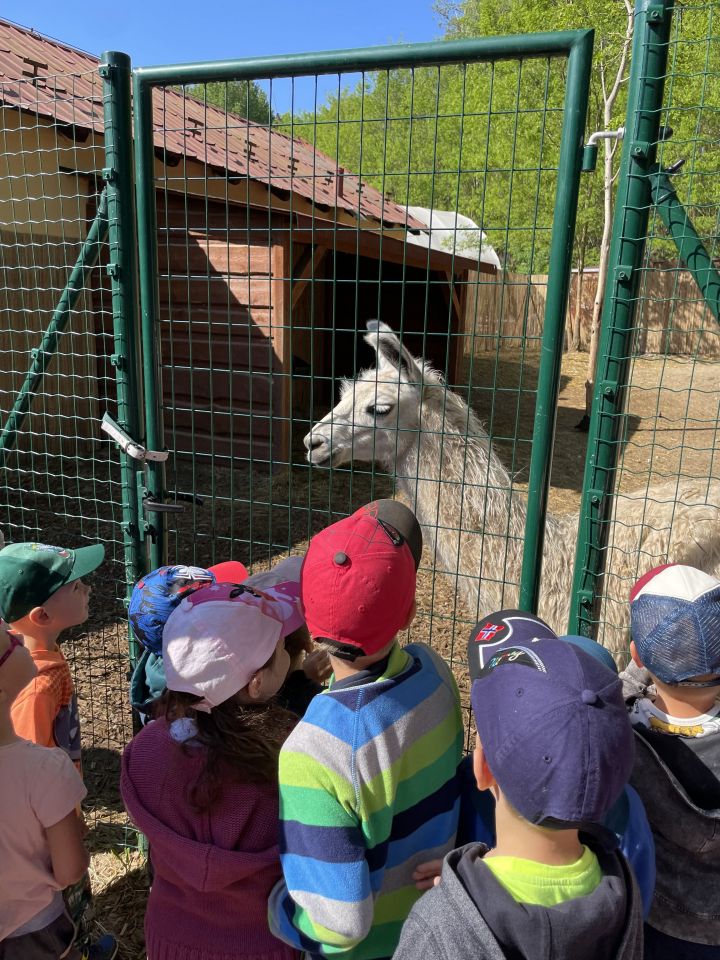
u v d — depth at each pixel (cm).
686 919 153
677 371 1315
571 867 112
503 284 196
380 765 134
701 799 149
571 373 1867
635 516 363
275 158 820
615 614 344
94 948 231
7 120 610
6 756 176
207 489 818
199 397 923
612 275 196
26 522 670
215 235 866
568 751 106
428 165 2062
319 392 1424
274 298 848
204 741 154
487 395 1401
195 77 226
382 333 397
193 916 161
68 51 1096
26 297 704
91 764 338
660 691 158
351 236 886
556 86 1255
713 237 187
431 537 389
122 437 255
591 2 1187
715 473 857
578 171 191
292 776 135
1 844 176
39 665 228
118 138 239
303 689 213
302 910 133
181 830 154
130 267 249
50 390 763
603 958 107
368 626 138
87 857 189
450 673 162
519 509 364
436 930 107
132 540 269
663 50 182
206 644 156
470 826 156
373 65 200
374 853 138
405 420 393
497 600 363
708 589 152
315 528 698
